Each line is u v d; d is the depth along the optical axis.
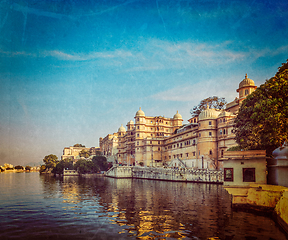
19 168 181.88
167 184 57.09
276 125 26.89
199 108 93.19
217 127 67.56
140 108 112.50
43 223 20.42
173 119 120.19
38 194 39.19
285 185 23.75
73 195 37.69
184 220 20.78
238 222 20.00
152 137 105.75
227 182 26.34
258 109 29.95
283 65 29.91
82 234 17.55
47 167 155.12
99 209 25.88
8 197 35.62
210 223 19.78
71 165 128.50
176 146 91.19
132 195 36.91
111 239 16.36
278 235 16.84
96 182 67.81
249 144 32.00
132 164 116.56
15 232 18.19
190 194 37.06
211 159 66.19
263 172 24.84
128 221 20.72
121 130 137.88
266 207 22.70
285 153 25.31
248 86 67.50
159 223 19.98
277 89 27.88
